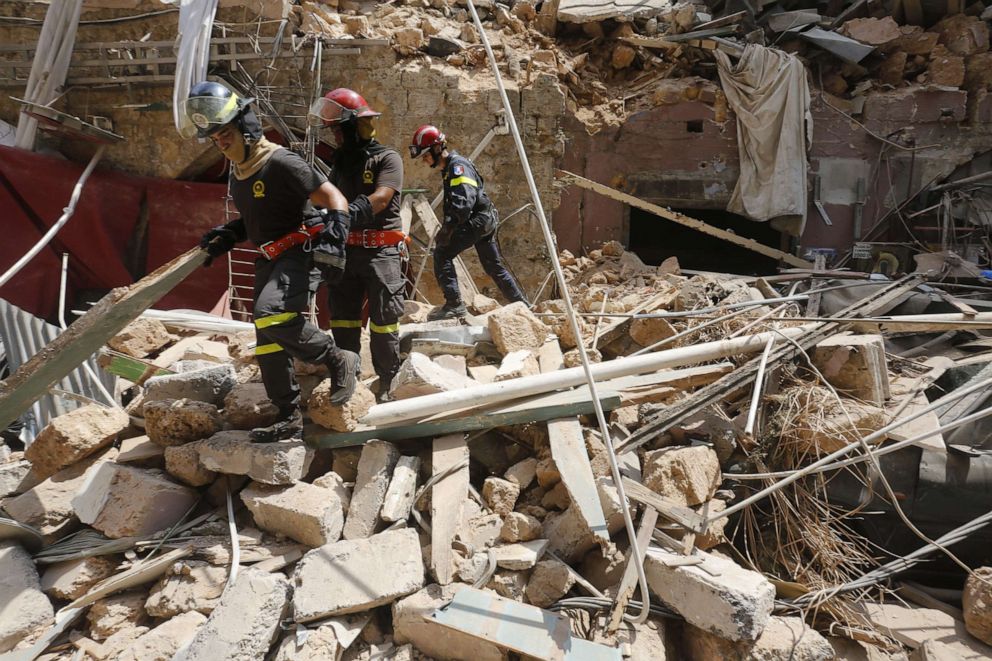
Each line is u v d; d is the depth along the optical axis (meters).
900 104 8.17
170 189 7.96
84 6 7.70
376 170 3.47
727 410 3.82
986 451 3.34
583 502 2.96
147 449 3.41
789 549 3.35
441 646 2.59
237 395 3.52
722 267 10.65
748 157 8.16
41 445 3.34
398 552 2.78
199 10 7.44
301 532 2.93
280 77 7.75
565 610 2.78
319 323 7.88
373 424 3.31
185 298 8.08
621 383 3.67
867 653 2.92
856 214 8.34
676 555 2.88
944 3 8.52
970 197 7.98
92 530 3.12
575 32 9.06
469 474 3.40
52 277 7.92
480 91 7.79
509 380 3.48
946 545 3.15
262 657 2.46
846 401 3.69
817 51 8.59
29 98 7.71
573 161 8.43
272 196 2.84
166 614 2.73
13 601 2.69
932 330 4.15
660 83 8.45
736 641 2.63
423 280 7.88
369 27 8.30
